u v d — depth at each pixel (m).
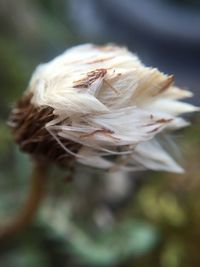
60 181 0.09
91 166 0.05
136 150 0.05
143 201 0.09
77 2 0.14
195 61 0.14
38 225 0.08
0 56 0.10
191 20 0.14
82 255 0.08
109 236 0.09
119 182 0.09
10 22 0.11
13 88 0.10
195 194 0.09
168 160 0.05
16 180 0.09
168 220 0.09
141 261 0.09
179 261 0.09
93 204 0.09
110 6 0.14
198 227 0.09
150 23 0.14
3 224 0.07
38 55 0.11
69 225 0.09
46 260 0.08
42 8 0.12
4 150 0.09
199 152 0.09
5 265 0.08
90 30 0.13
